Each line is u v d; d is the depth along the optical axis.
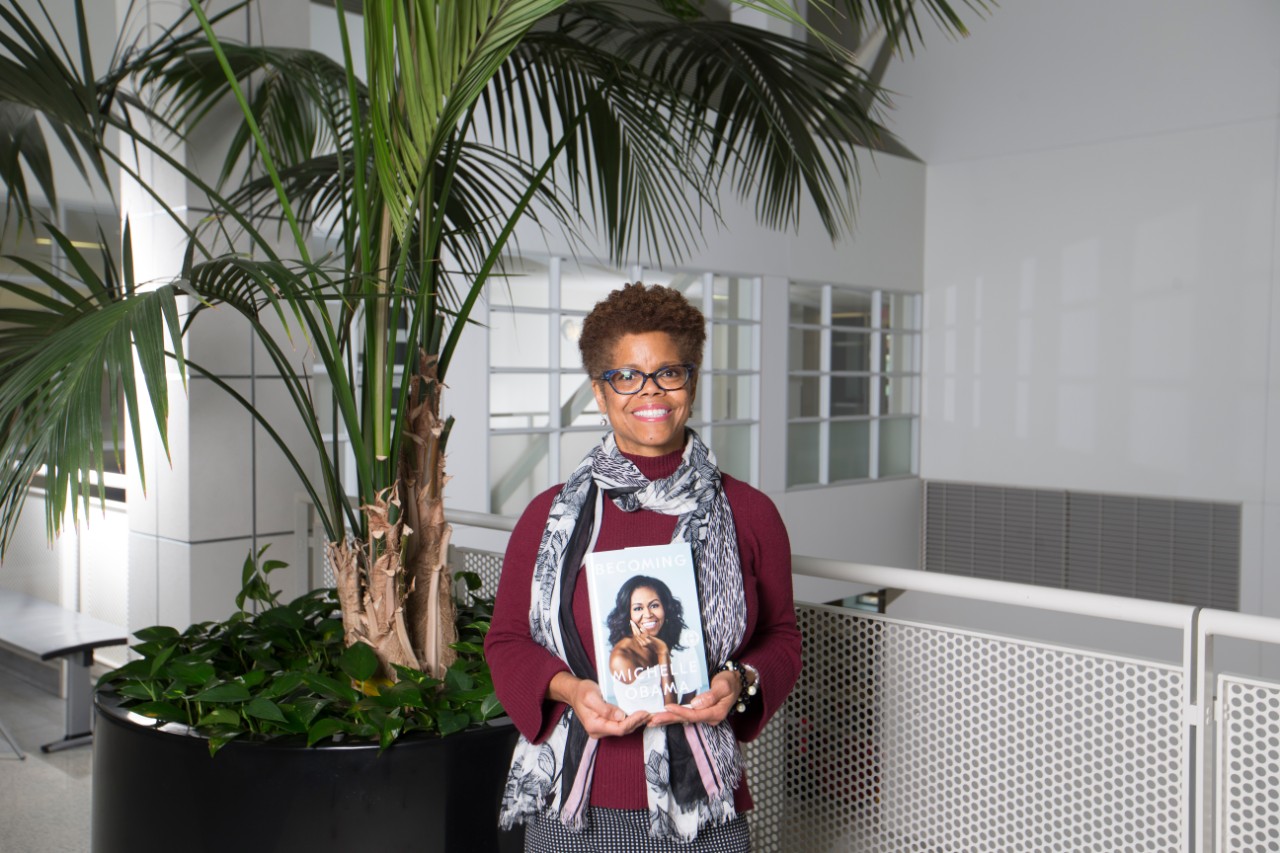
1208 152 8.11
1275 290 7.84
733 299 7.91
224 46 2.99
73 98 2.04
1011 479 9.34
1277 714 1.57
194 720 2.04
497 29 1.63
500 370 6.25
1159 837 1.70
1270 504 7.93
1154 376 8.48
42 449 1.51
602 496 1.43
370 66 1.74
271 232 3.83
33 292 2.25
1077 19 8.34
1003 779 1.89
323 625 2.48
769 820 2.24
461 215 2.82
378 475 2.14
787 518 8.42
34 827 3.11
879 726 2.06
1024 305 9.20
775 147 2.66
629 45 2.51
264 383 3.88
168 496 3.80
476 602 2.77
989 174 9.33
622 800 1.37
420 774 1.96
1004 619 9.33
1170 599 8.45
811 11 8.20
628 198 2.80
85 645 3.71
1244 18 7.62
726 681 1.35
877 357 9.41
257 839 1.92
